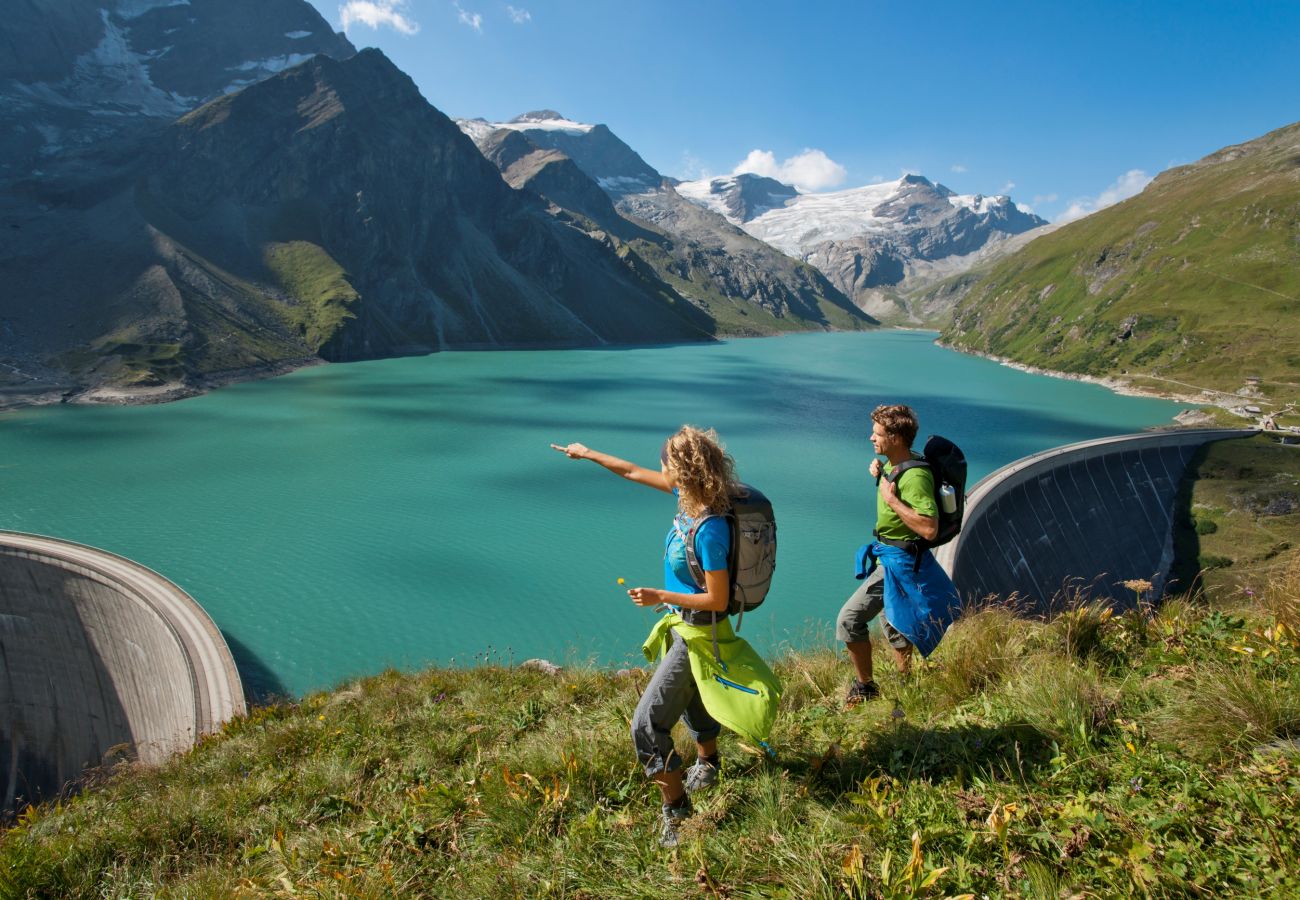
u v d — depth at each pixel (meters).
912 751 5.54
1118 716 5.40
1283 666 5.59
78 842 7.18
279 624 57.44
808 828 4.71
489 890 4.81
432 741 9.01
